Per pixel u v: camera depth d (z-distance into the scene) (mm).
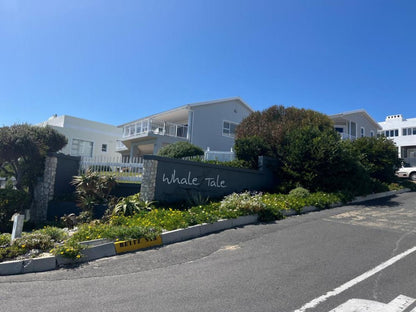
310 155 12414
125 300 3963
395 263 5207
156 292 4203
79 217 10367
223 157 16016
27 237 6012
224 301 3889
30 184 12727
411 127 37750
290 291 4156
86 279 4758
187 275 4848
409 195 14406
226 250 6180
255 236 7164
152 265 5367
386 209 10547
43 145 13414
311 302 3816
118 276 4867
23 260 5180
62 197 12367
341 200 11461
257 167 13820
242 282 4500
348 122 29156
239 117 26766
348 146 13375
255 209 8836
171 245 6578
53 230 6859
